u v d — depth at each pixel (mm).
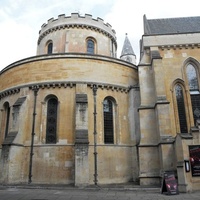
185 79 21922
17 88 21844
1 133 22734
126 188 16344
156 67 20875
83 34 29188
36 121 20344
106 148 20266
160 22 28672
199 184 15469
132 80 23578
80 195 13922
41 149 19453
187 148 16047
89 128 20062
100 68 22000
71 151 19141
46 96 20781
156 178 18703
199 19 28234
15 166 18656
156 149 19484
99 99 21281
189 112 21000
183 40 22719
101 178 19250
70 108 20250
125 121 22031
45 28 30812
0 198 12836
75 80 20953
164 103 19297
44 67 21531
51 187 16516
